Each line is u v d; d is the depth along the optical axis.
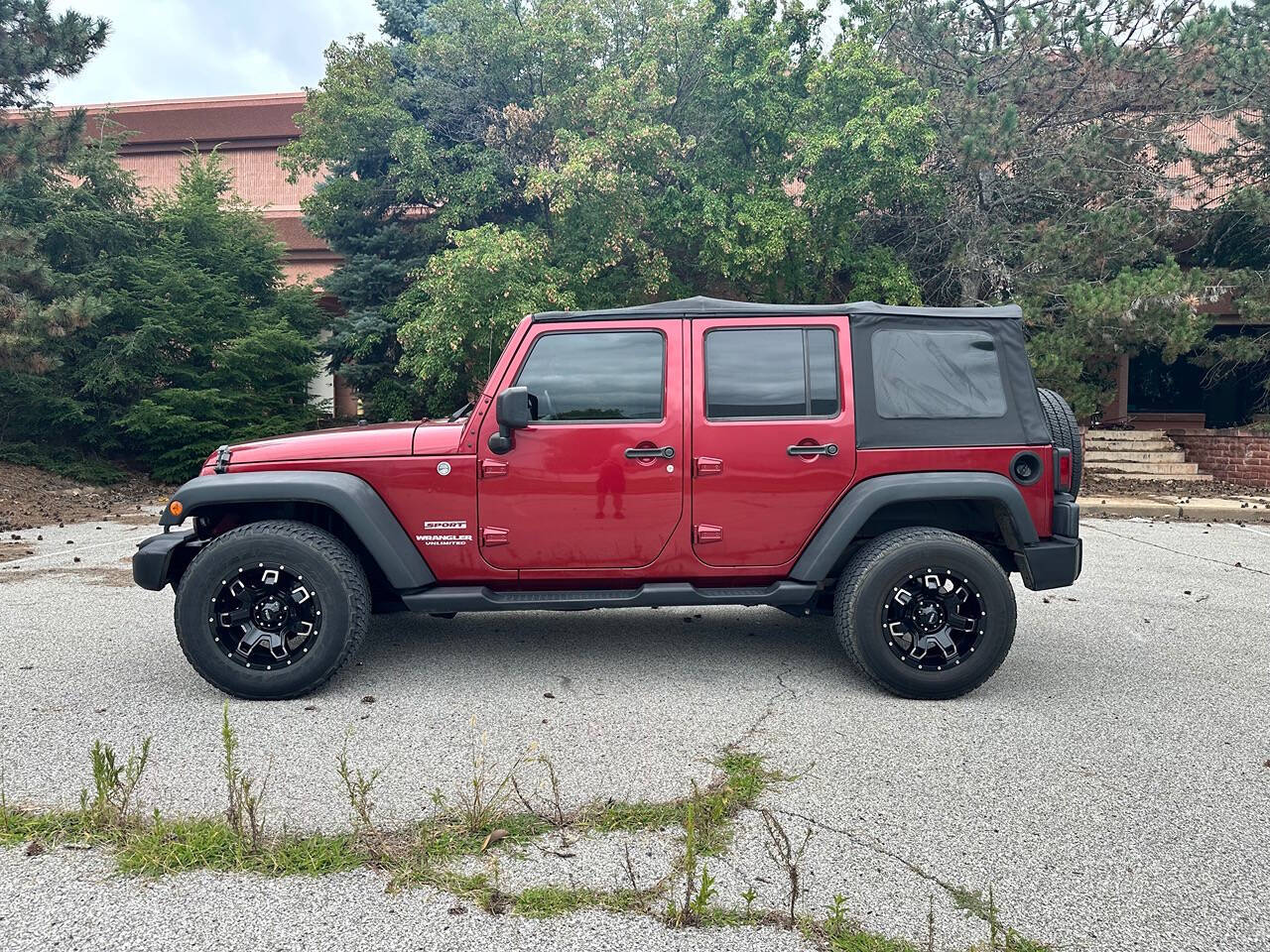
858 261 13.85
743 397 4.06
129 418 13.00
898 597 3.88
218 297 14.32
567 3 13.34
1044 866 2.43
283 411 15.02
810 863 2.44
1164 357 12.11
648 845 2.55
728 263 12.94
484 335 12.66
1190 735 3.47
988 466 4.05
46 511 10.78
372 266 15.61
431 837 2.57
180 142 24.75
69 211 14.14
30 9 12.17
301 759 3.17
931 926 1.98
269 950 2.03
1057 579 3.96
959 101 12.59
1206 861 2.46
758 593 4.04
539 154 14.52
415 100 15.67
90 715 3.62
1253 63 12.57
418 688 4.04
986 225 13.45
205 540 4.24
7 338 11.38
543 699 3.88
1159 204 12.74
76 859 2.44
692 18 13.46
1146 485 13.34
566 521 4.03
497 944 2.06
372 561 4.24
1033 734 3.47
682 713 3.70
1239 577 6.85
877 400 4.07
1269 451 13.08
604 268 13.64
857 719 3.64
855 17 13.35
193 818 2.67
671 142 12.34
